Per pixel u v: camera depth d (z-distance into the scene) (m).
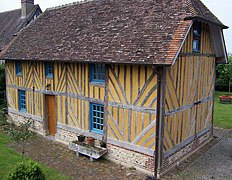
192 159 9.86
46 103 12.23
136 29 9.28
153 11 9.62
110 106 9.37
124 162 9.17
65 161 9.48
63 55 10.41
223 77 26.80
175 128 8.97
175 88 8.68
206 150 10.83
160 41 8.14
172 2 9.45
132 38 8.98
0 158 9.50
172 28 8.31
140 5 10.43
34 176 6.55
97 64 9.80
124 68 8.79
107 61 8.63
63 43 11.23
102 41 9.78
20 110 13.88
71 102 10.81
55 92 11.48
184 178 8.29
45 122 12.26
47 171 8.59
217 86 27.77
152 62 7.60
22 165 6.70
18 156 9.77
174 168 9.03
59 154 10.13
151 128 8.34
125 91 8.86
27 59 11.88
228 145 11.45
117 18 10.52
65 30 12.11
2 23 25.98
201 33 9.93
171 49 7.64
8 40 22.50
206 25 10.08
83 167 9.00
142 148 8.63
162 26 8.66
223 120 15.62
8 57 13.23
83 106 10.34
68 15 13.27
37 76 12.31
